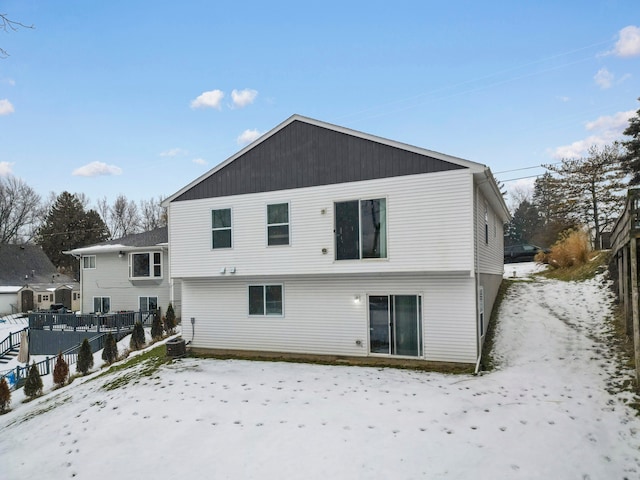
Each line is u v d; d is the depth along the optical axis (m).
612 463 5.72
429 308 11.37
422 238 10.92
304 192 12.43
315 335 12.71
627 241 9.12
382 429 6.95
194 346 14.39
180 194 14.20
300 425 7.25
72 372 16.73
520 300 16.16
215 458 6.32
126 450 6.87
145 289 24.95
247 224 13.16
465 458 5.92
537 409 7.55
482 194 12.80
